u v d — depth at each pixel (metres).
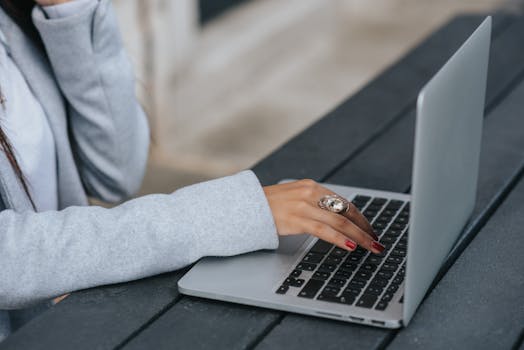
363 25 5.02
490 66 1.83
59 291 1.03
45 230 1.05
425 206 0.89
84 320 0.96
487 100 1.63
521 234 1.13
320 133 1.50
